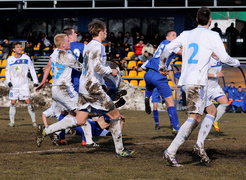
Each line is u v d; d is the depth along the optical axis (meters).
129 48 45.59
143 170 9.16
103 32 10.72
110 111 10.66
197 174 8.77
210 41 9.83
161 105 35.38
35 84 21.02
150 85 16.12
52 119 25.72
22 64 20.78
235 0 41.47
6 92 38.12
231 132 18.12
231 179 8.34
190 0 42.41
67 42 12.51
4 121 24.16
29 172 8.79
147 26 49.44
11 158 10.62
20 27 53.88
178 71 34.50
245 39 47.31
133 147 12.81
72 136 15.99
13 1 45.81
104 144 13.53
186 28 48.44
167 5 44.91
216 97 14.84
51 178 8.21
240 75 35.25
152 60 15.80
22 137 15.55
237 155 11.48
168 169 9.30
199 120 9.87
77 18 52.09
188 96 9.84
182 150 12.15
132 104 35.69
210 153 11.80
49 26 53.12
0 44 47.97
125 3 42.56
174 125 15.63
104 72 10.26
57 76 12.34
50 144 13.52
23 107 37.09
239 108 34.62
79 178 8.24
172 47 10.37
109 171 9.02
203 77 9.81
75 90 13.06
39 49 46.34
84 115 10.80
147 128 20.14
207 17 10.18
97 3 45.69
